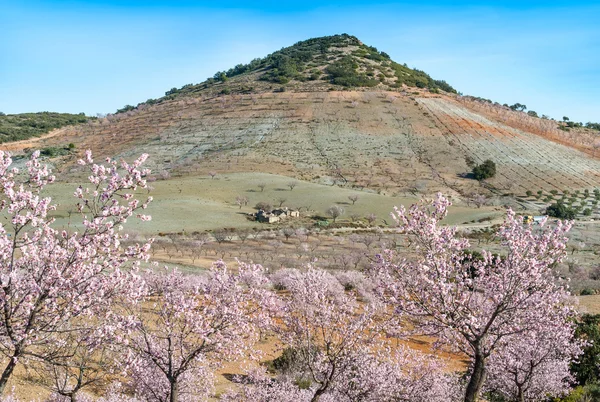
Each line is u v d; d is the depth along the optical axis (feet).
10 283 37.88
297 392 68.54
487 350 52.60
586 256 240.73
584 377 77.20
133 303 46.83
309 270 71.15
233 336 52.13
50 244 40.88
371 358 68.90
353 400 64.23
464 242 55.67
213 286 52.65
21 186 39.65
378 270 55.06
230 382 81.05
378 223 368.48
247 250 259.80
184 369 50.03
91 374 61.98
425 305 50.93
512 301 51.29
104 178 42.57
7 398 55.93
